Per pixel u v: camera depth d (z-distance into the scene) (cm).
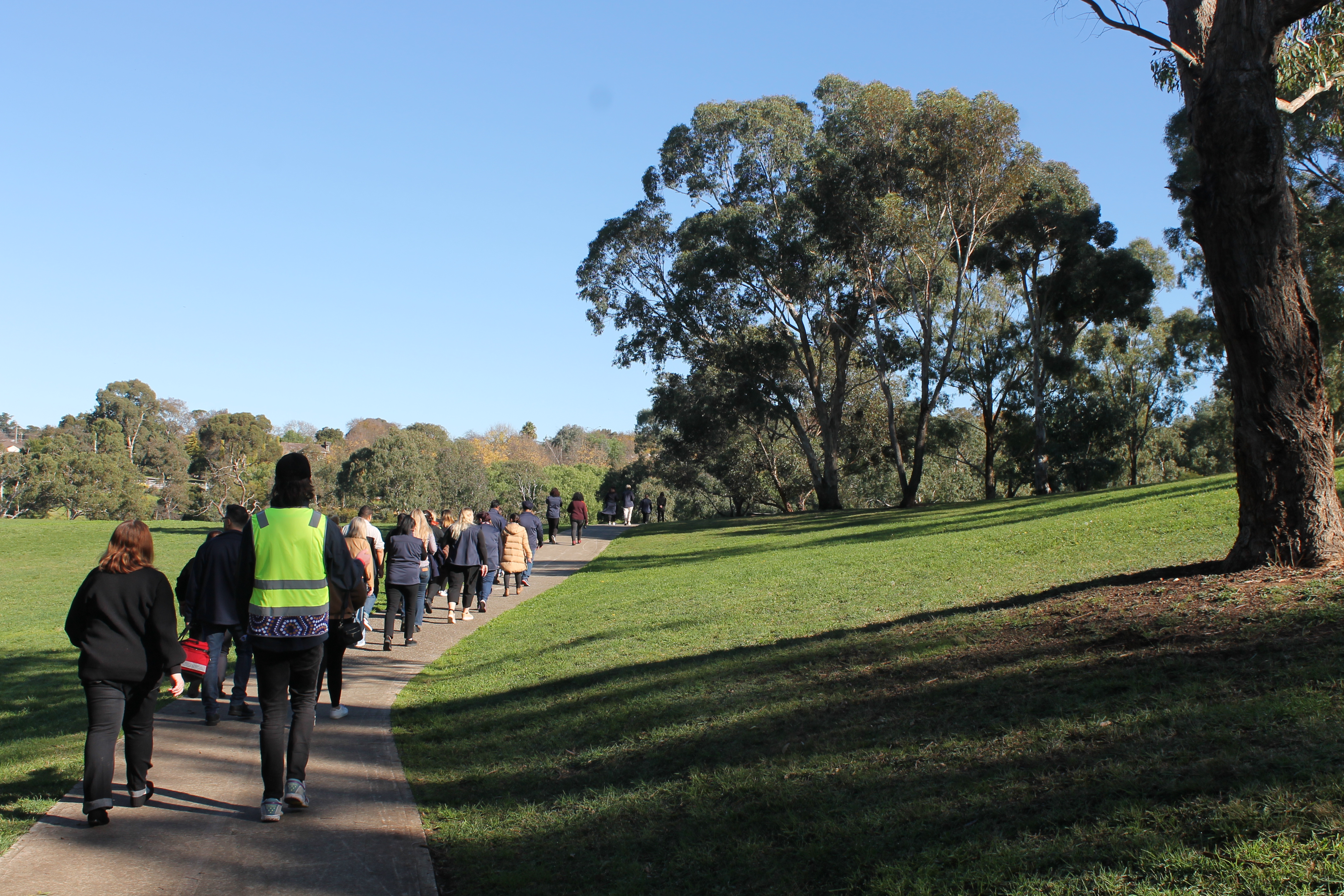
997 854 368
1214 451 5606
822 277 3734
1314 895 295
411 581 1255
